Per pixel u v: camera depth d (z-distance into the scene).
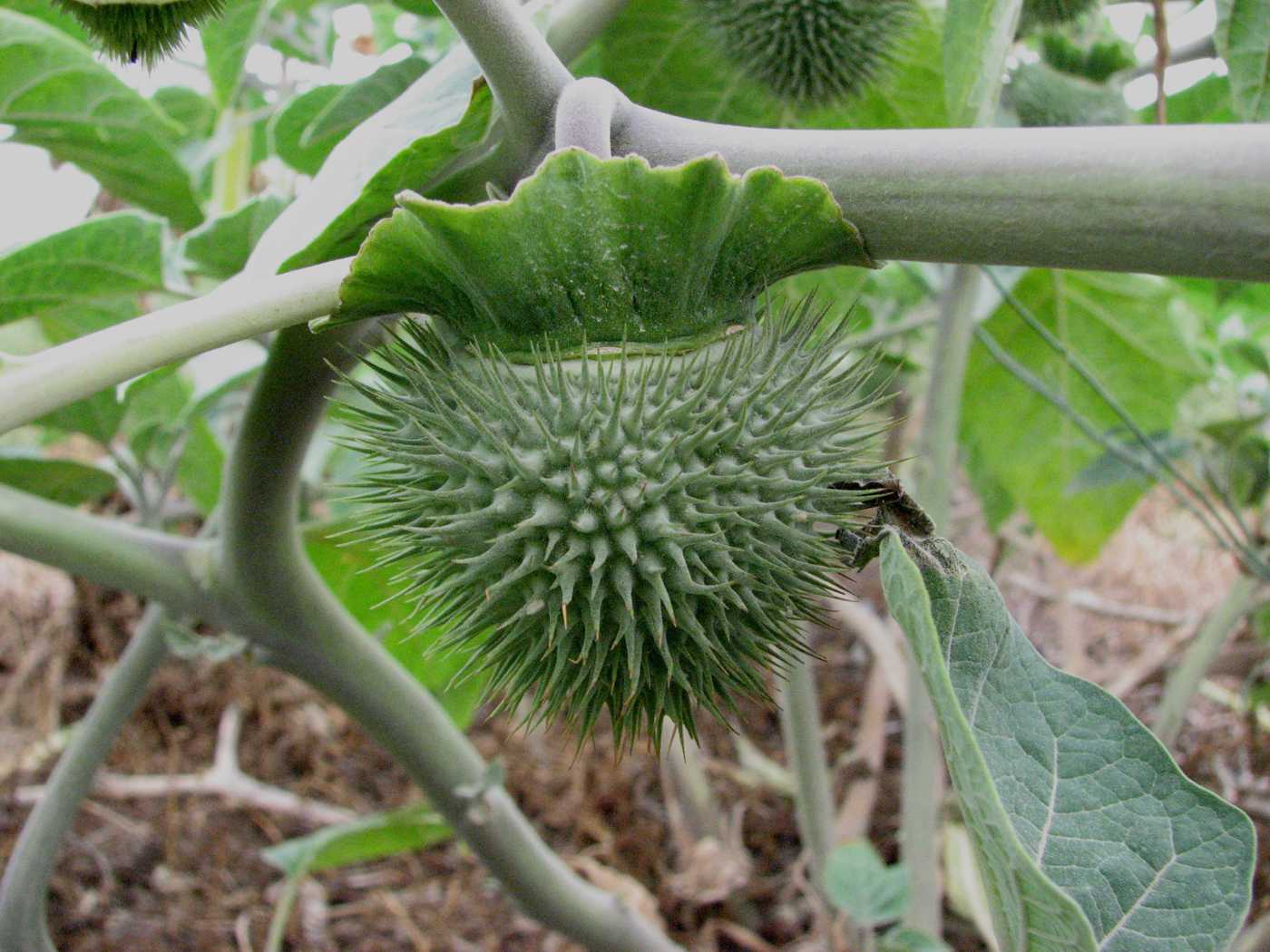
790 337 0.10
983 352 0.25
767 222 0.09
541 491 0.09
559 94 0.10
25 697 0.34
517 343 0.10
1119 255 0.08
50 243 0.13
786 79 0.16
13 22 0.14
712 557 0.10
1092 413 0.26
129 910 0.29
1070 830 0.09
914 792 0.22
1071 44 0.19
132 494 0.20
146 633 0.18
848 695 0.34
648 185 0.09
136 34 0.10
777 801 0.31
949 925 0.27
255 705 0.34
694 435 0.09
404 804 0.31
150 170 0.17
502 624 0.10
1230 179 0.07
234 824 0.31
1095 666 0.34
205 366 0.19
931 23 0.17
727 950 0.28
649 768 0.31
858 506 0.10
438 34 0.19
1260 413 0.24
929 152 0.08
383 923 0.28
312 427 0.13
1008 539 0.31
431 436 0.10
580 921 0.19
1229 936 0.09
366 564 0.19
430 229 0.09
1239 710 0.29
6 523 0.14
